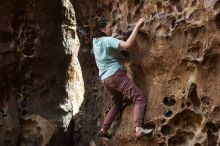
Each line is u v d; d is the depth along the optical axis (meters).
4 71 7.47
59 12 7.70
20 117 7.52
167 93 5.50
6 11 7.36
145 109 5.58
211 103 5.11
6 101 7.59
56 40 7.71
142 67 5.75
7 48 7.43
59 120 7.53
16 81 7.61
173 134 5.41
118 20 6.15
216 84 5.10
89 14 6.94
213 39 5.03
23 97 7.61
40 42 7.55
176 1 5.44
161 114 5.48
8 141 7.41
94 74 7.15
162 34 5.49
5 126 7.44
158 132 5.49
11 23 7.46
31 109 7.55
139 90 5.53
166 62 5.50
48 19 7.57
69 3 7.84
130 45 5.39
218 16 4.98
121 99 5.88
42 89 7.66
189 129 5.35
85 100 7.26
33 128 7.50
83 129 7.18
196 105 5.28
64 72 7.87
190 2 5.28
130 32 5.85
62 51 7.80
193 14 5.23
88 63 7.21
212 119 5.10
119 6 6.16
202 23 5.11
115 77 5.53
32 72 7.62
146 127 5.61
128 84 5.52
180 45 5.35
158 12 5.58
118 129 5.96
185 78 5.36
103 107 6.63
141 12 5.82
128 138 5.82
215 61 5.11
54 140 7.42
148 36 5.64
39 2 7.44
